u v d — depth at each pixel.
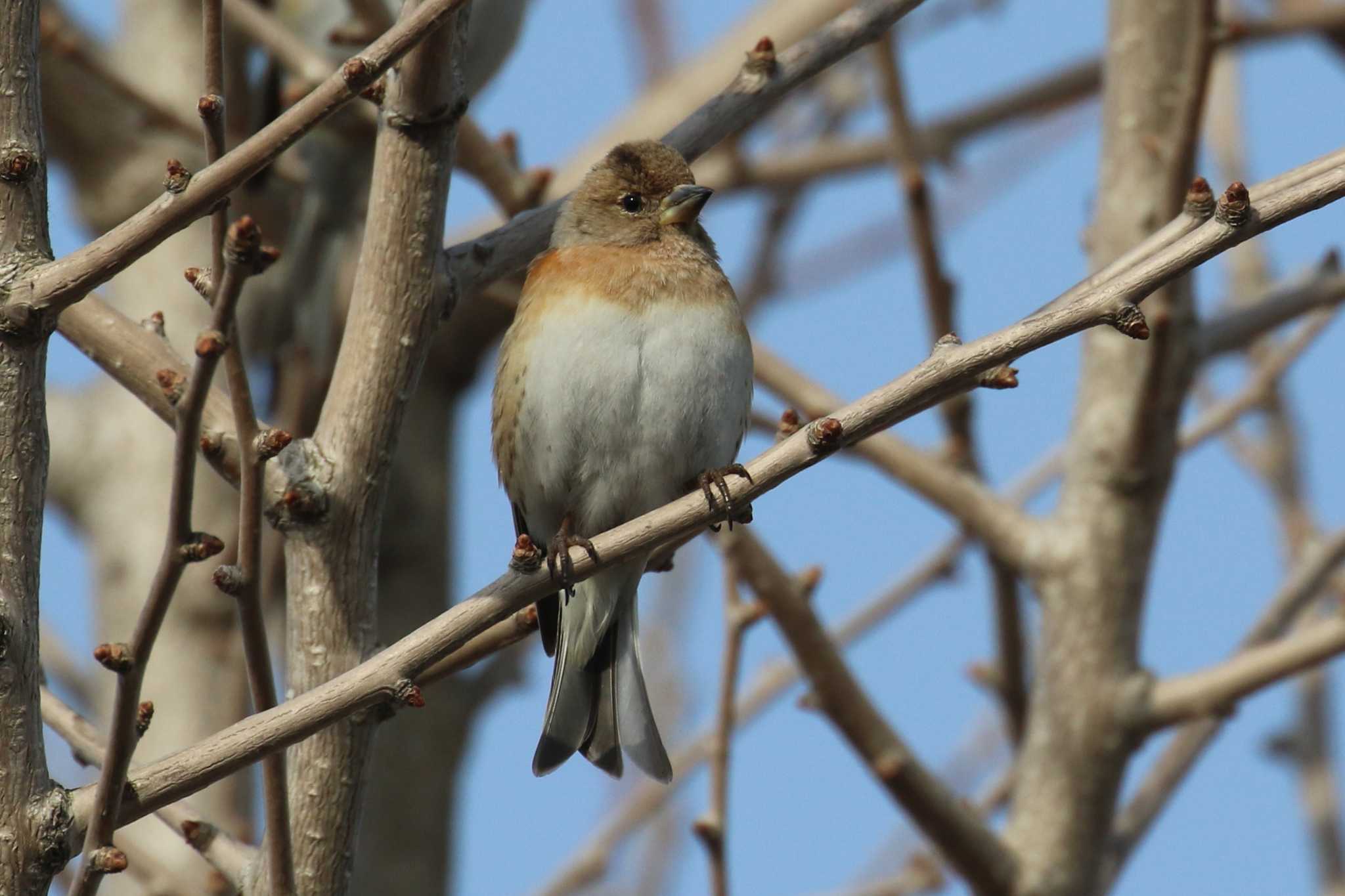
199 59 14.60
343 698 6.74
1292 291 11.23
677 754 12.55
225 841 7.77
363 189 13.81
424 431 15.75
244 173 6.41
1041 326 6.90
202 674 12.88
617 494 10.05
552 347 9.97
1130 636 10.80
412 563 15.26
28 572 6.59
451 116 7.96
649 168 10.62
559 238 10.55
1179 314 10.82
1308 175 7.12
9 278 6.64
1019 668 11.57
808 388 11.56
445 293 8.06
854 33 10.28
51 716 7.57
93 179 14.41
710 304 10.16
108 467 13.80
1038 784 10.82
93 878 6.18
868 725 10.45
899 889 12.25
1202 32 9.73
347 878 7.57
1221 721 11.43
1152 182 10.99
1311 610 13.16
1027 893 10.64
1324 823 12.79
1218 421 12.48
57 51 12.09
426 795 14.34
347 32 11.12
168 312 13.98
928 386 7.04
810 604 10.26
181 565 6.21
